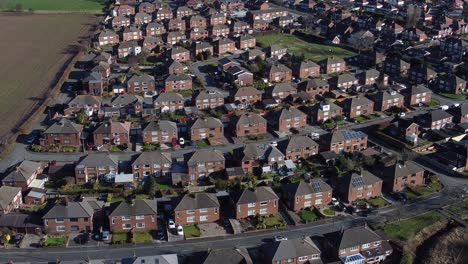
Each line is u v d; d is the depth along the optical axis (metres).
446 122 185.12
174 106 196.75
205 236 122.12
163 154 151.75
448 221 129.62
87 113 190.00
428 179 149.00
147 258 107.06
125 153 162.88
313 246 113.31
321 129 182.62
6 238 117.62
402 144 169.00
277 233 123.88
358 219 130.00
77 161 151.88
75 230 122.56
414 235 123.44
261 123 177.00
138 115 190.50
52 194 138.38
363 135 166.88
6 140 168.75
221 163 149.38
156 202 128.62
